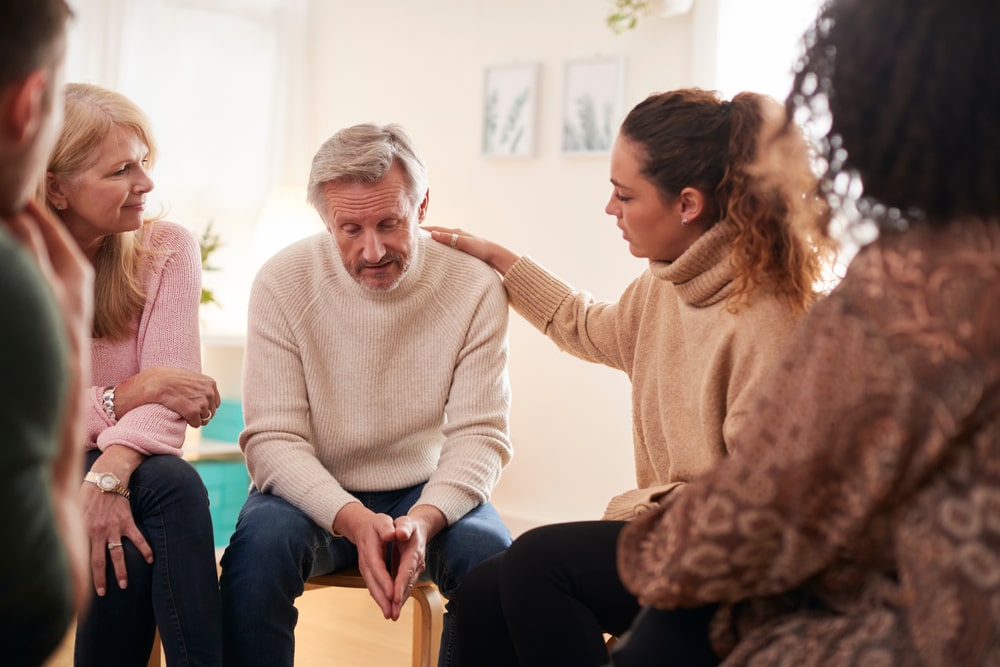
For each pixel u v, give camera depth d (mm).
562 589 1440
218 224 4125
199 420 1807
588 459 3584
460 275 1998
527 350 3750
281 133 4270
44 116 811
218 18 4051
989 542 790
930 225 870
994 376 803
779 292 1467
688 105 1568
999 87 836
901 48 872
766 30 3164
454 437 1911
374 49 4176
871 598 902
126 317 1900
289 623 1730
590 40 3574
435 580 1870
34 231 835
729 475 929
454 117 3943
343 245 1858
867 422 843
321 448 1942
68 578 796
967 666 787
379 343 1927
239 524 1801
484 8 3850
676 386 1624
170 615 1686
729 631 1002
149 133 1845
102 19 3711
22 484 734
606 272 3533
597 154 3527
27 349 728
